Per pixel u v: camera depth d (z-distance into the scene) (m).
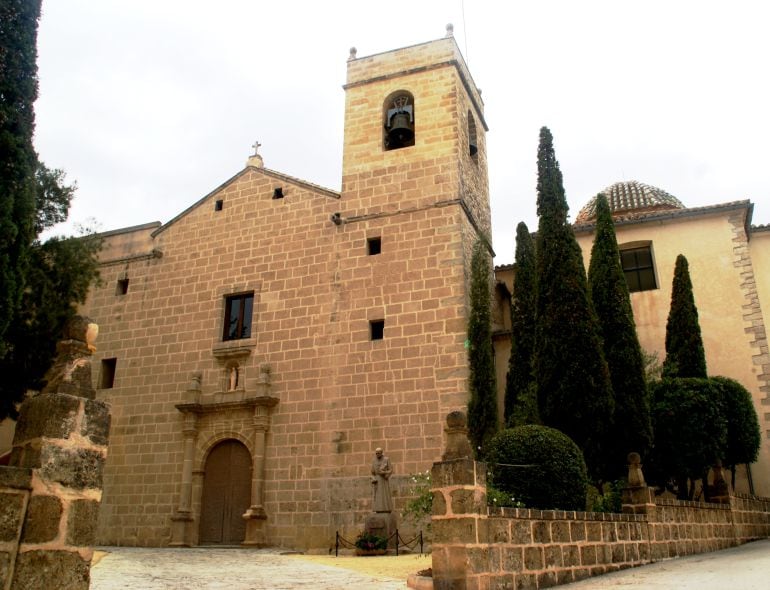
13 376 19.50
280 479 22.41
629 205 31.95
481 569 9.92
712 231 26.47
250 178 27.33
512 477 13.91
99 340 27.09
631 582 10.94
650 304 26.22
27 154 15.77
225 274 26.19
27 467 6.32
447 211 23.80
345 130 26.72
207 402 24.41
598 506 15.86
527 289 24.03
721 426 20.28
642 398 19.27
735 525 19.62
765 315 26.16
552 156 21.42
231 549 21.33
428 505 14.73
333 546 21.00
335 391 22.80
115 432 25.30
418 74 26.53
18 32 15.90
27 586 6.07
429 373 21.88
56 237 21.30
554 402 18.48
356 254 24.42
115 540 23.73
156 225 28.31
